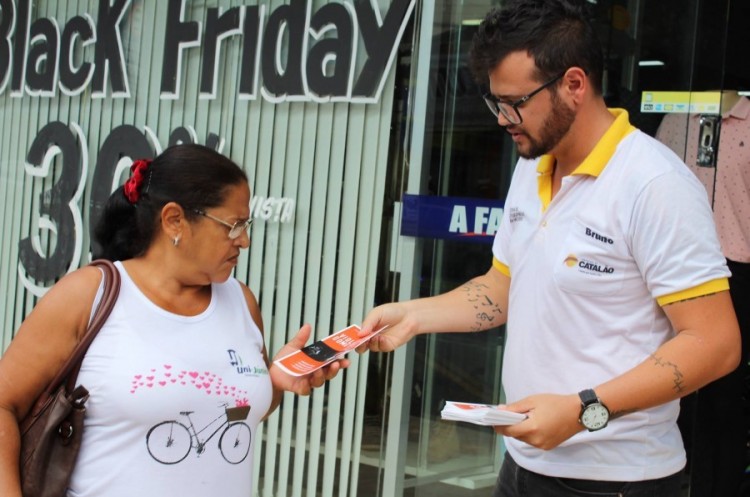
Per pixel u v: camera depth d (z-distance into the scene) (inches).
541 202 91.7
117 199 85.6
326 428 163.5
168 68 184.4
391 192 157.4
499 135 156.6
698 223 80.8
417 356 157.4
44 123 206.1
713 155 148.3
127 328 80.4
